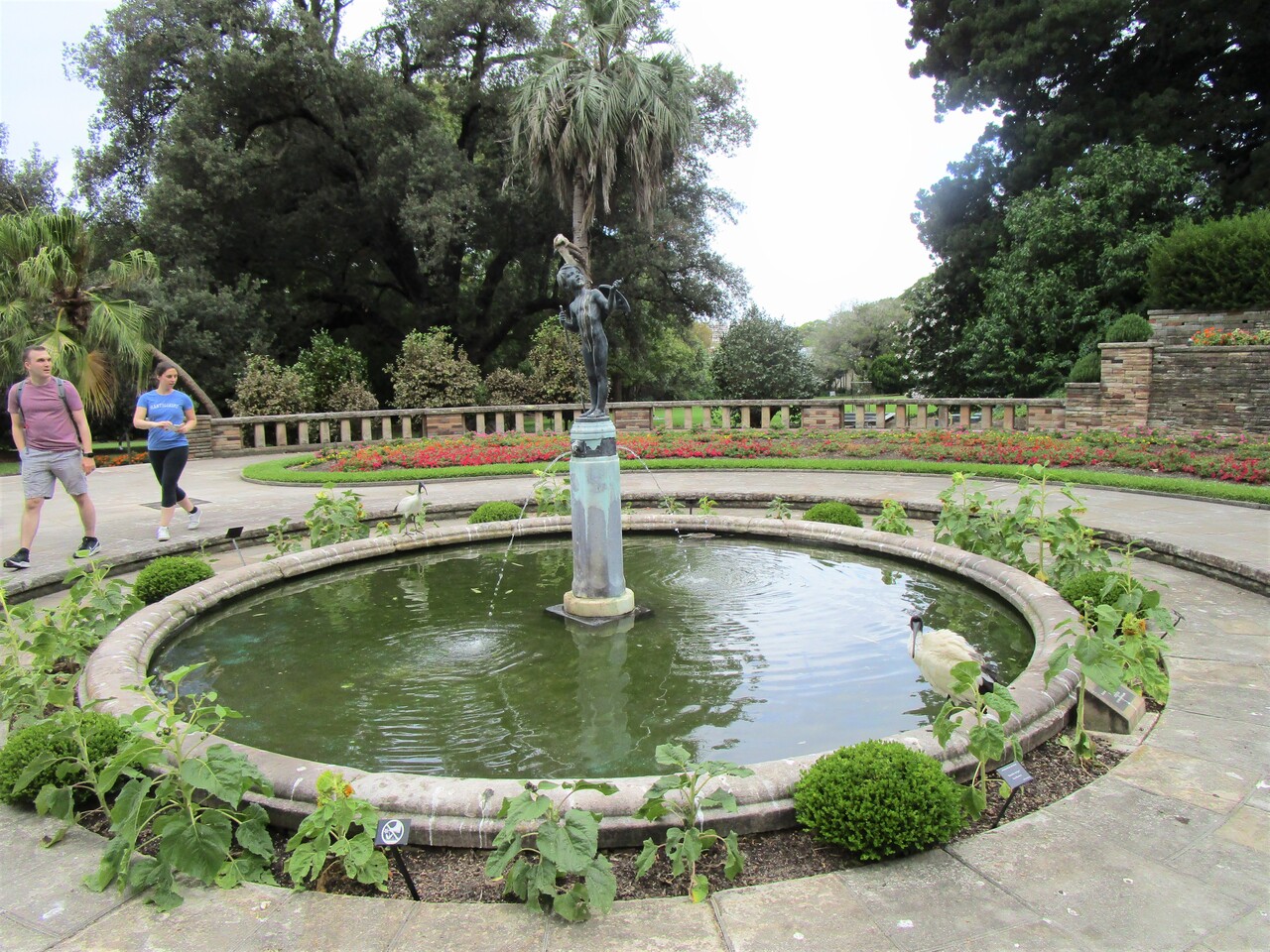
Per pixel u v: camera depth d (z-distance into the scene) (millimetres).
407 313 26766
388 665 4547
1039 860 2486
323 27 21344
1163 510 8312
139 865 2428
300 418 16500
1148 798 2834
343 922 2260
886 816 2471
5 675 3564
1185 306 14672
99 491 11164
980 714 2811
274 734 3703
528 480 11719
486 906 2320
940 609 5352
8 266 13477
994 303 19016
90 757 3012
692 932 2182
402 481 11820
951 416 16906
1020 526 5820
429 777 2764
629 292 24344
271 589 6070
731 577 6250
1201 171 18016
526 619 5332
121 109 21047
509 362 26734
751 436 15266
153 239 20094
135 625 4688
